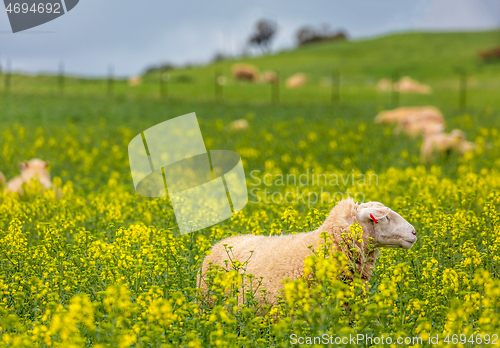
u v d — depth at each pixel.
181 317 8.57
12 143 37.81
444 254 12.54
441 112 58.94
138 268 10.51
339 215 11.14
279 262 10.79
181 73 122.56
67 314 7.78
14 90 69.12
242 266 11.03
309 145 39.88
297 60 137.88
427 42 145.75
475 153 30.19
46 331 7.80
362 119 55.94
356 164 32.50
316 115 58.72
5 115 51.72
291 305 8.24
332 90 85.62
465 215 13.91
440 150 31.92
